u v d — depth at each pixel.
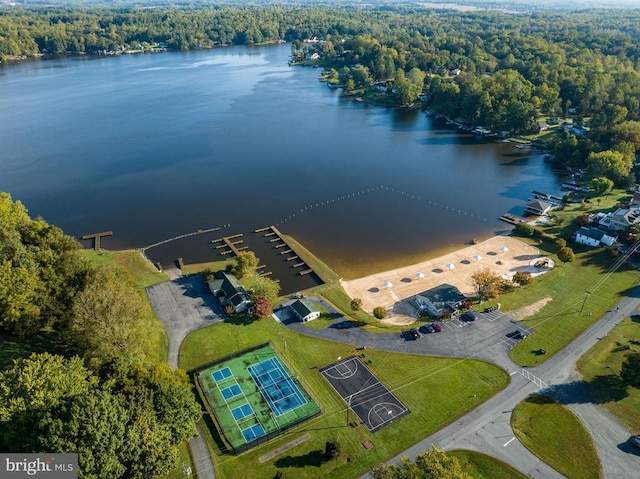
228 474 63.19
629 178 159.62
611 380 78.94
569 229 133.25
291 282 112.25
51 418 51.81
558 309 97.62
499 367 82.00
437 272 115.06
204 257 122.06
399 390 77.25
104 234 132.12
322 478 62.72
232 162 186.12
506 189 167.75
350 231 138.00
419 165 189.75
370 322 94.88
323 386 78.12
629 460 65.38
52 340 82.88
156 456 56.69
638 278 108.00
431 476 53.34
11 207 108.56
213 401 74.81
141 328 78.62
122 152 193.00
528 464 64.88
